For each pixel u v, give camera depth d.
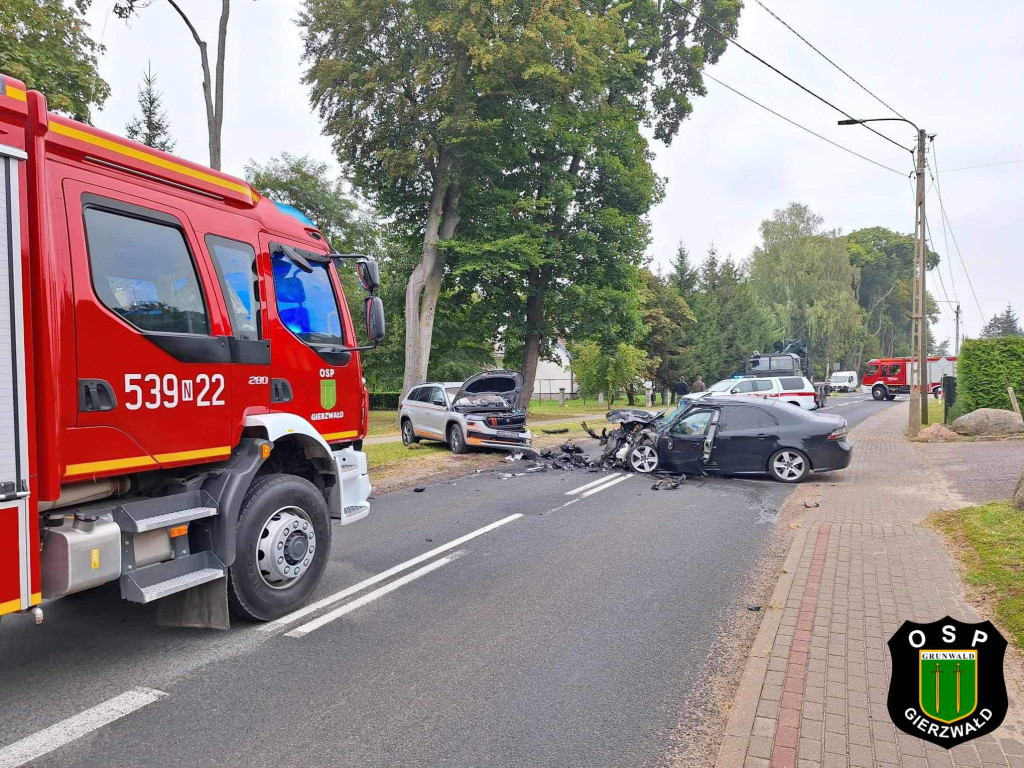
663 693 3.98
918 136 18.64
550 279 27.59
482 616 5.26
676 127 31.16
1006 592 5.28
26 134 3.60
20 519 3.48
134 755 3.26
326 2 21.98
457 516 9.11
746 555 7.09
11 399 3.44
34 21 14.02
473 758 3.27
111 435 4.00
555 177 26.14
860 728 3.45
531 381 28.27
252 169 32.69
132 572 4.16
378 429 23.30
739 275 59.53
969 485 10.45
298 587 5.30
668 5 29.12
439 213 23.97
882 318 98.31
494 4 20.19
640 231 27.56
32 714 3.66
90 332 3.90
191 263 4.67
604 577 6.30
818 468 11.55
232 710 3.72
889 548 6.92
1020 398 20.02
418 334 24.14
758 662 4.24
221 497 4.72
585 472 13.27
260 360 5.21
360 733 3.49
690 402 12.83
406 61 22.22
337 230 34.31
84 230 3.92
